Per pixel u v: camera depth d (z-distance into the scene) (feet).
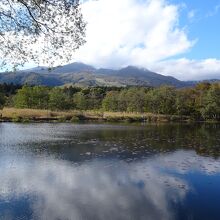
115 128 197.26
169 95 373.40
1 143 118.93
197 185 67.62
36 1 36.17
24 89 323.16
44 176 72.02
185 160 93.35
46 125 206.59
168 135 161.89
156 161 91.40
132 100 369.91
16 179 69.00
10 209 52.08
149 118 318.86
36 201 55.88
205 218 50.03
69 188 63.72
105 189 63.62
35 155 96.43
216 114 369.30
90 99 428.97
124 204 55.57
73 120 264.11
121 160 91.56
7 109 277.44
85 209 52.85
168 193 62.03
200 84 476.54
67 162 87.40
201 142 134.92
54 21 37.63
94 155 98.48
